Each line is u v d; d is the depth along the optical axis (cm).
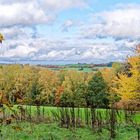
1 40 595
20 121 2669
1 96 568
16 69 8375
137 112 3703
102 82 7756
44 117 3241
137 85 4266
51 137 2256
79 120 2891
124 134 2462
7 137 2114
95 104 7669
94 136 2395
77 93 8262
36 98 8750
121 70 6725
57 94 8569
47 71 9600
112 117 2530
